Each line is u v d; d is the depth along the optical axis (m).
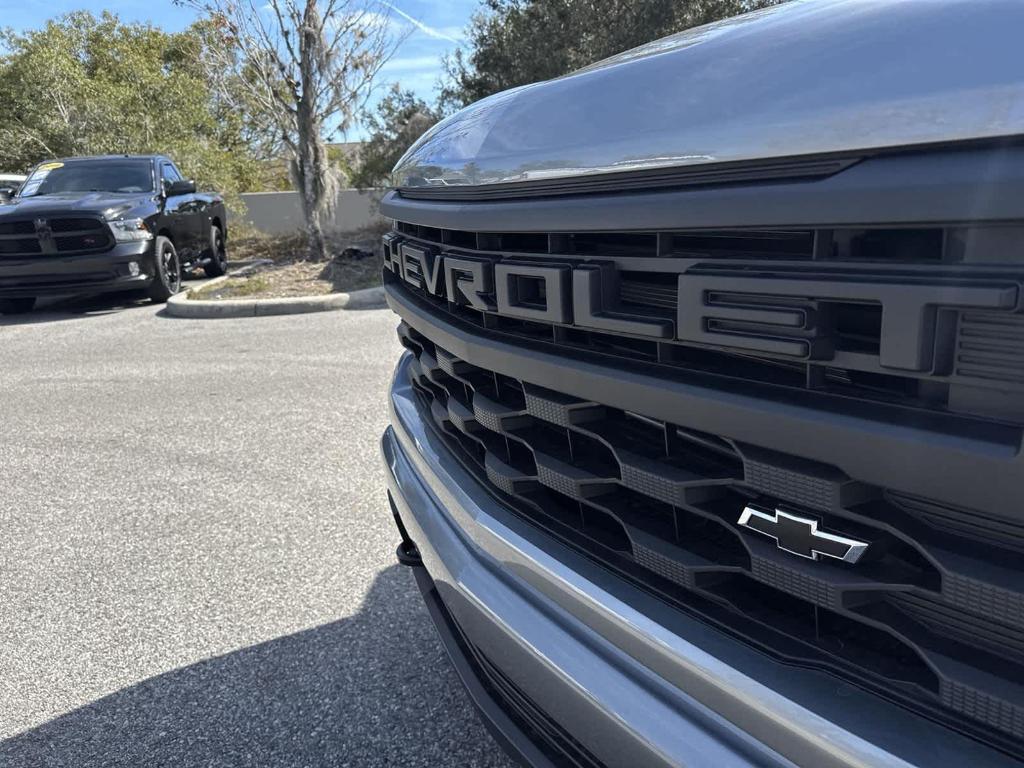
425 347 1.92
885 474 0.81
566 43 13.39
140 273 9.96
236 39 11.91
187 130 19.70
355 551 3.36
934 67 0.75
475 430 1.66
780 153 0.86
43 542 3.61
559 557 1.32
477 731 2.27
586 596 1.22
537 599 1.36
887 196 0.76
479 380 1.64
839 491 0.87
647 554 1.15
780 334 0.89
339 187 13.41
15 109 20.45
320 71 11.91
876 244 0.82
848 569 0.89
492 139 1.41
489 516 1.53
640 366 1.13
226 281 11.47
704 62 1.05
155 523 3.75
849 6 0.94
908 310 0.76
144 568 3.32
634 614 1.13
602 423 1.27
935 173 0.72
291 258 13.16
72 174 10.84
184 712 2.42
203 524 3.71
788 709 0.90
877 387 0.86
